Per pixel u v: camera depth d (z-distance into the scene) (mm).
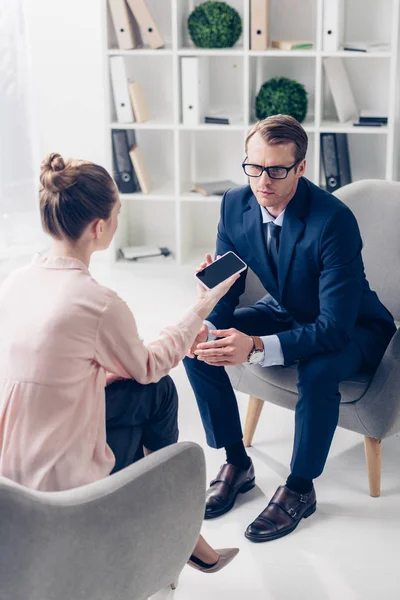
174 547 1862
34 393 1806
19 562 1574
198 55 4652
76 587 1685
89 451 1873
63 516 1608
